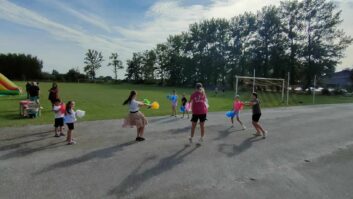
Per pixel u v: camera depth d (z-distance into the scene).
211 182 5.37
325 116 16.12
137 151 7.24
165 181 5.33
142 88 53.00
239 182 5.43
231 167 6.27
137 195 4.70
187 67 72.88
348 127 12.30
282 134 10.23
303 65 51.56
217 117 14.23
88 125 10.65
